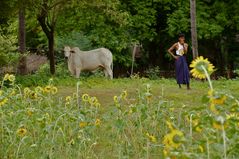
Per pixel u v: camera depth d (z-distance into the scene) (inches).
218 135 148.1
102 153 254.7
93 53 738.2
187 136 169.5
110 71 745.0
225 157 135.8
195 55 755.4
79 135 251.6
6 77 282.2
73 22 933.2
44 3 714.2
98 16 924.0
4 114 261.4
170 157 136.9
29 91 288.5
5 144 247.4
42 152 242.7
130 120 275.0
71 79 668.1
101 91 545.3
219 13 988.6
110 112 271.6
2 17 673.6
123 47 973.2
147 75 986.1
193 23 753.6
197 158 142.4
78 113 261.4
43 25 773.3
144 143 261.0
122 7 986.1
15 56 685.3
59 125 252.4
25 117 264.4
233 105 148.2
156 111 276.4
